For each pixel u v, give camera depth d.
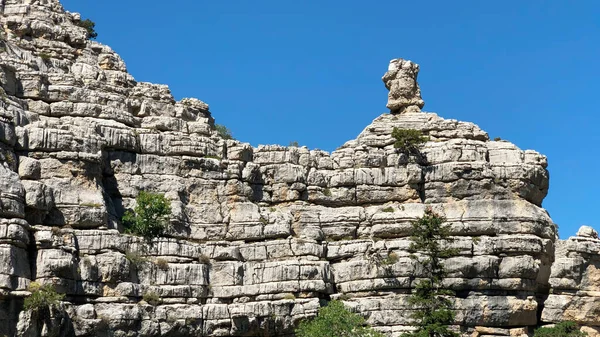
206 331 77.12
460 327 82.25
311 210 86.12
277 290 79.56
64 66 86.81
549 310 86.19
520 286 83.25
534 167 87.12
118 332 73.38
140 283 76.38
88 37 93.44
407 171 87.19
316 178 87.69
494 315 82.38
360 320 74.88
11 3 89.19
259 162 87.69
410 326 80.56
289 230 83.62
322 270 81.25
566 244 88.19
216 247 81.12
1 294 68.12
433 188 86.81
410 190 86.88
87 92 83.69
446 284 82.81
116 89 86.81
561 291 87.06
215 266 80.38
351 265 83.06
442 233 79.38
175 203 82.06
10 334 68.50
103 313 73.25
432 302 77.00
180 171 84.06
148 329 74.69
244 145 87.31
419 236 80.12
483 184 85.94
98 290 74.06
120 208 80.88
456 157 87.31
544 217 86.44
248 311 77.69
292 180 86.88
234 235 83.44
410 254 82.19
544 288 87.31
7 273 68.75
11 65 81.31
